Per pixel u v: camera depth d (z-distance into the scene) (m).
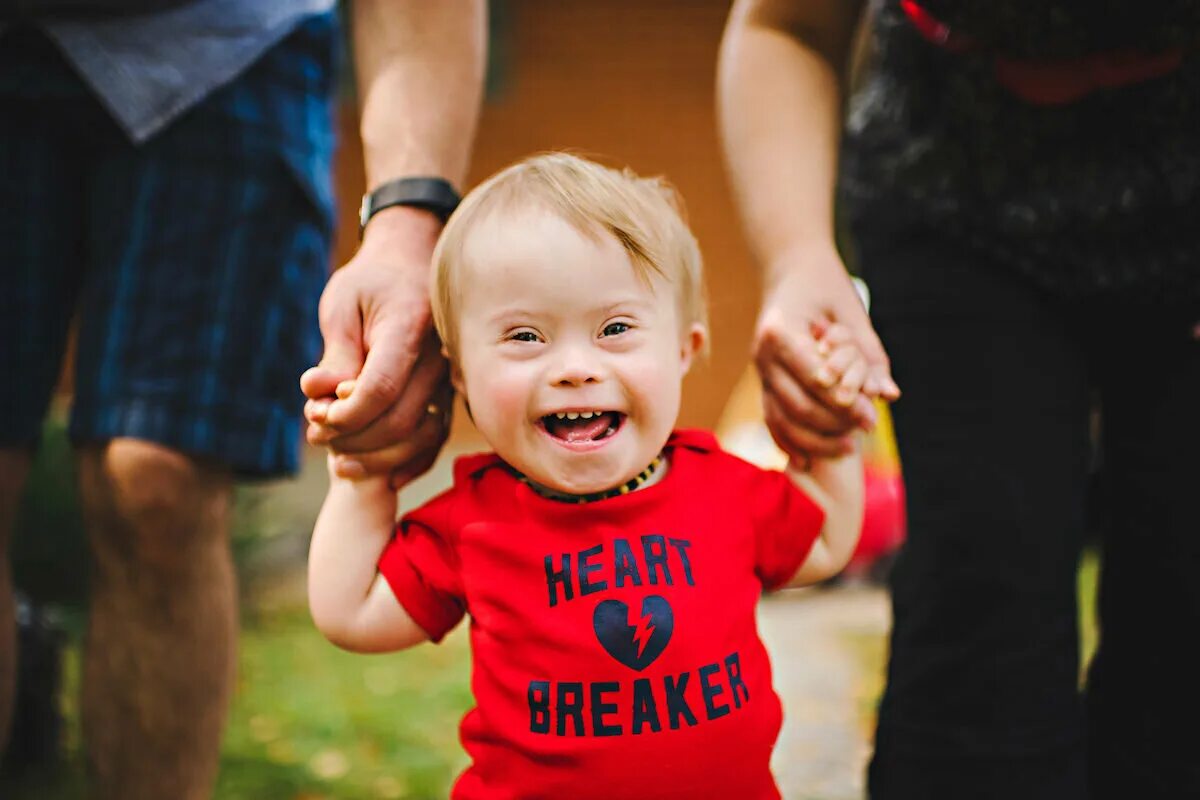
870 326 1.53
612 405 1.29
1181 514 1.51
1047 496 1.52
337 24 1.95
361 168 7.93
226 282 1.72
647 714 1.22
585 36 8.64
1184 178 1.42
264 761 3.01
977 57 1.48
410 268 1.41
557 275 1.28
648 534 1.30
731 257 8.72
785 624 4.93
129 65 1.67
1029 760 1.47
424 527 1.37
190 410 1.67
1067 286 1.49
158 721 1.69
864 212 1.67
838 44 1.83
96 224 1.74
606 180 1.39
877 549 5.75
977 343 1.55
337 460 1.35
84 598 4.82
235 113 1.74
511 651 1.26
